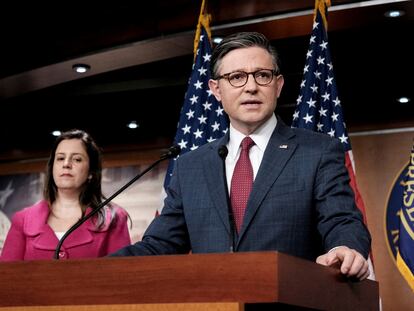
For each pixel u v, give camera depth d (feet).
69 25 18.84
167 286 5.16
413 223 14.19
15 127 25.02
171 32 17.34
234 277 5.00
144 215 24.22
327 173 7.38
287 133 7.86
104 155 25.25
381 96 21.20
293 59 20.03
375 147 21.76
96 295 5.34
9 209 26.43
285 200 7.29
